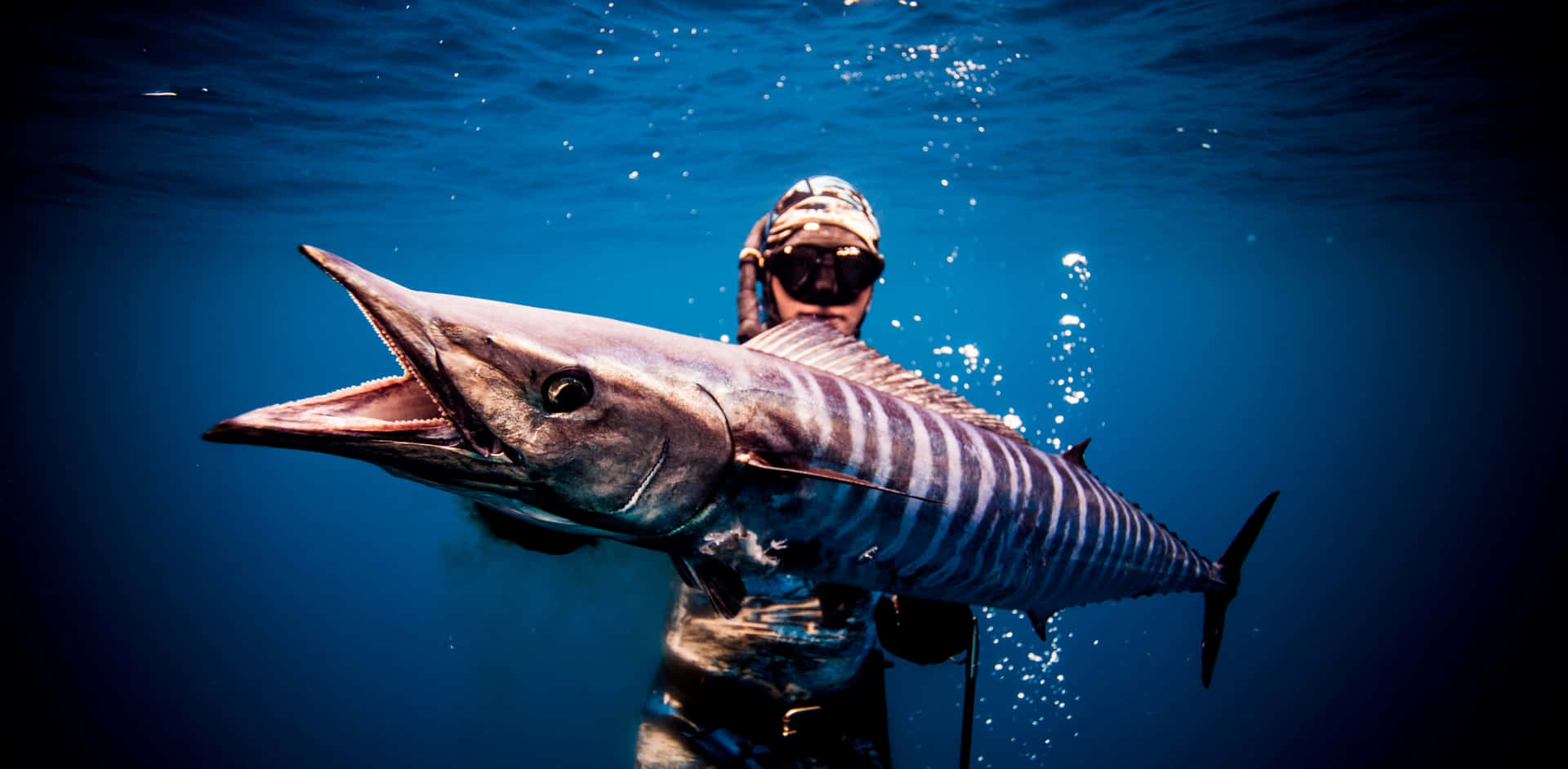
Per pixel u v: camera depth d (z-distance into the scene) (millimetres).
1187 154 15594
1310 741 14227
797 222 2303
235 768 14828
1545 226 24141
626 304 57906
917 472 1617
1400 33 10008
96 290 40688
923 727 13250
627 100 12766
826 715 2139
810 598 2131
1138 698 15680
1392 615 20938
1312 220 22766
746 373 1432
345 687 18625
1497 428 59719
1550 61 10828
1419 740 14195
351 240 25141
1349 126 13766
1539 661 17312
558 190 18625
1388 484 40125
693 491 1329
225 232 23031
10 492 50688
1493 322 71875
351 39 10133
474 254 29219
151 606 25109
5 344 83188
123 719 16891
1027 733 14055
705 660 2150
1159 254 30578
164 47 10141
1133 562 2264
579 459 1203
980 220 23094
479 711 14859
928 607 2088
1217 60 10938
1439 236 25844
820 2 9344
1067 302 55500
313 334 75812
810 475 1354
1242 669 17406
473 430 1133
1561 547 27047
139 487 53625
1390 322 72188
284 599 25844
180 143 14195
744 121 13828
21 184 17016
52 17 9188
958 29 10109
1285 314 64812
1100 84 11938
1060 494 1963
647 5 9406
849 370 1699
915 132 14461
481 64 11102
